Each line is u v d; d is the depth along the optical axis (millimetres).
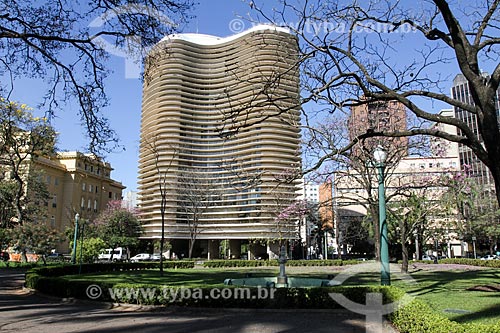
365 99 9711
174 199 49156
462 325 5863
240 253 59250
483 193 42469
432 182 22328
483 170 43156
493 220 42062
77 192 55875
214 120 40625
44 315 10219
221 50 39125
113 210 51469
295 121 10391
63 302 13008
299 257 56781
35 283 15773
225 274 25094
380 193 11570
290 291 10812
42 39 11398
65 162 55344
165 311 10914
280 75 8820
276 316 10016
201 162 42312
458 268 30594
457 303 10859
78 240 33531
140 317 9914
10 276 24453
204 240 60500
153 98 49188
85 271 25875
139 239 56125
